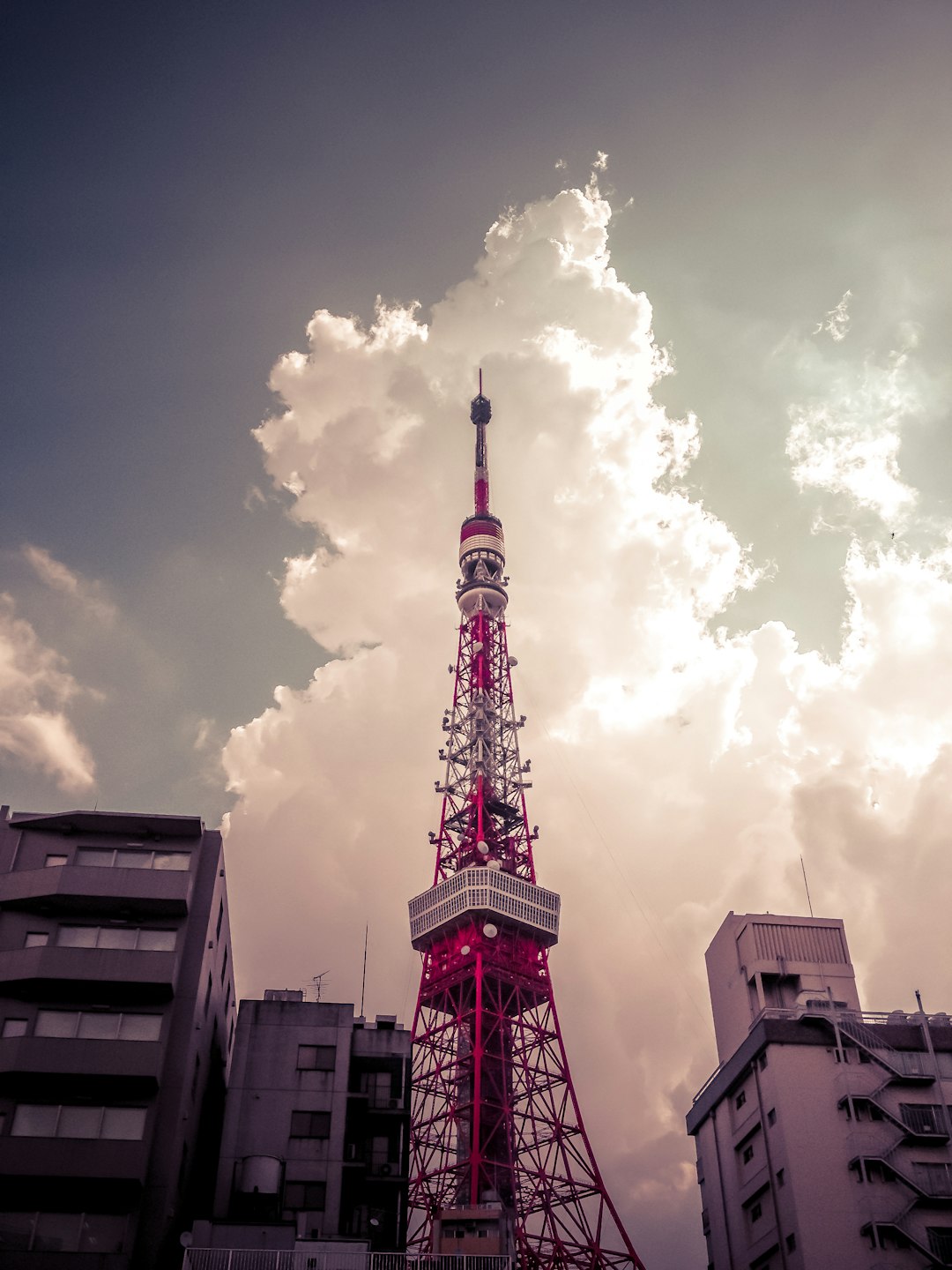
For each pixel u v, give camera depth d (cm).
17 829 7369
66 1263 5981
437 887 12175
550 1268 9475
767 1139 7756
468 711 14150
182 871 7212
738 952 9119
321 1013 7788
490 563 15675
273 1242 6175
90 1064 6506
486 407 17250
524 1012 11506
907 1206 7131
